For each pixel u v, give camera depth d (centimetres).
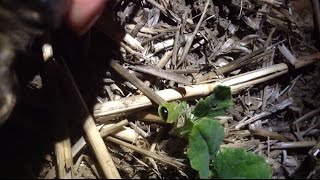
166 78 14
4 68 10
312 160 13
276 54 15
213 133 12
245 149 13
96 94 14
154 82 14
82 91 13
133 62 14
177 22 15
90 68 14
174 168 13
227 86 13
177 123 13
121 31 14
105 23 14
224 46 15
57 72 13
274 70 14
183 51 14
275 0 15
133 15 15
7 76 10
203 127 12
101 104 13
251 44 15
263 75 14
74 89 13
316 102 14
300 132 14
